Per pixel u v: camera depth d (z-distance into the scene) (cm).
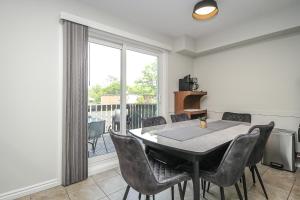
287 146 243
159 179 127
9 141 174
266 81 293
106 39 261
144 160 111
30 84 186
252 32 282
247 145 123
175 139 150
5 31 171
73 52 209
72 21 208
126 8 243
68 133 202
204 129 191
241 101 325
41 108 193
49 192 190
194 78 377
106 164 257
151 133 173
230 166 123
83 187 202
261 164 265
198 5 211
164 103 348
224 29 317
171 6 239
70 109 205
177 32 329
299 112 260
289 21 244
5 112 172
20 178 181
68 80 204
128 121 299
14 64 176
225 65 347
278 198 178
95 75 258
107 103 274
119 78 285
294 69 264
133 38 278
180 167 148
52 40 200
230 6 239
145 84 327
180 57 374
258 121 302
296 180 216
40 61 192
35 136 189
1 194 170
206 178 135
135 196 184
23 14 181
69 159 204
